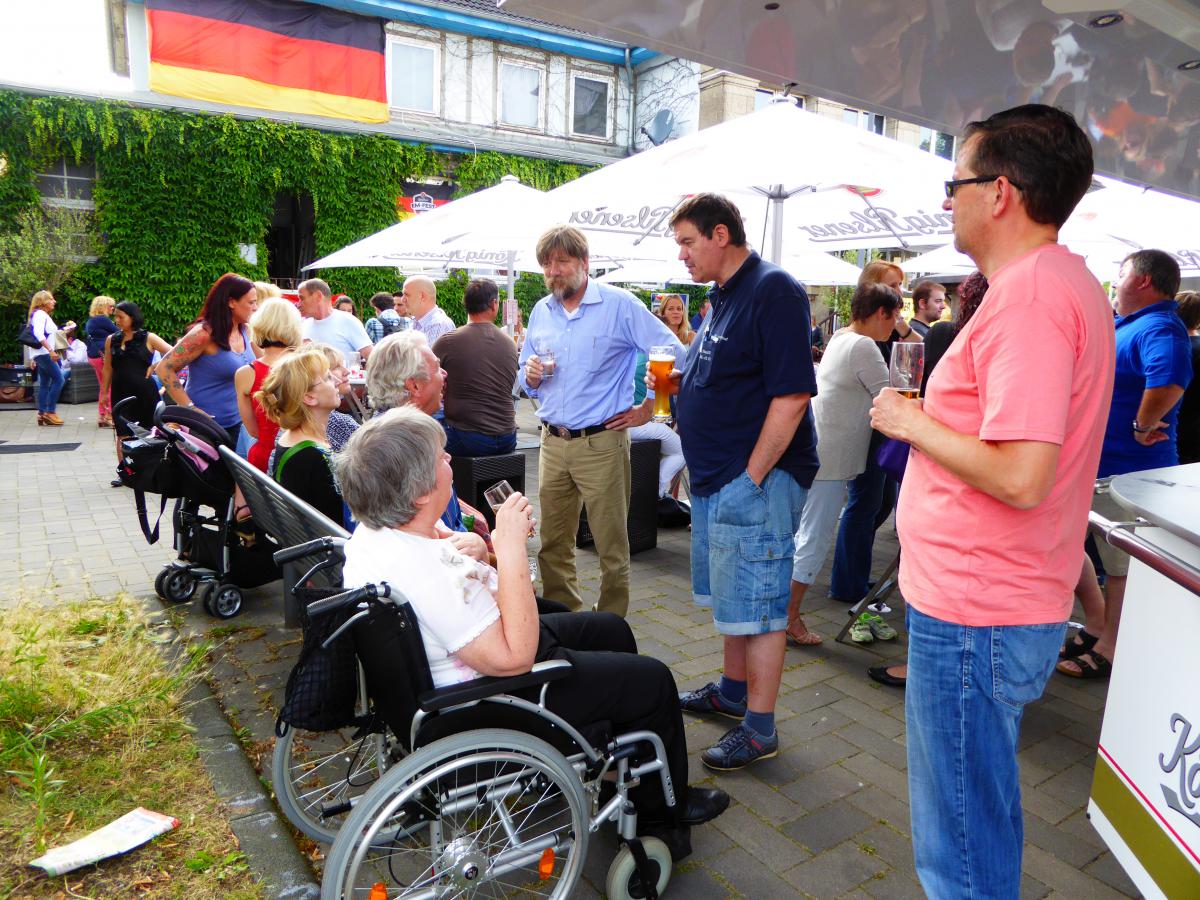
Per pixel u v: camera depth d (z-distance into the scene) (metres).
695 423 2.81
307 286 6.81
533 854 1.99
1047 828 2.62
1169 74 2.30
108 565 4.98
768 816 2.65
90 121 12.71
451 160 16.34
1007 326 1.50
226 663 3.67
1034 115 1.58
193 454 3.99
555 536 4.02
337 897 1.75
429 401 3.04
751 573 2.75
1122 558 3.55
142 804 2.59
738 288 2.73
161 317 13.88
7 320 12.90
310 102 15.02
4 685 2.98
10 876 2.24
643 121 18.86
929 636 1.70
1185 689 1.75
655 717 2.21
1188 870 1.71
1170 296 3.82
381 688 1.97
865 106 2.75
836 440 3.80
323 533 2.64
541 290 17.72
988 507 1.59
